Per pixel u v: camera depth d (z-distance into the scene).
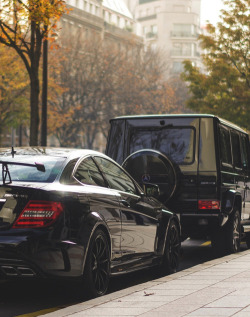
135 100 80.94
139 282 10.30
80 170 8.55
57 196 7.70
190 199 13.22
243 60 38.78
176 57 155.38
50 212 7.59
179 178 13.17
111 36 114.69
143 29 162.12
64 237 7.62
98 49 78.50
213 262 10.97
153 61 87.88
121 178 9.68
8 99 52.38
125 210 9.16
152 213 10.21
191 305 6.56
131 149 13.81
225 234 13.95
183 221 13.23
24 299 8.47
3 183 7.69
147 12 164.88
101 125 78.44
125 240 9.09
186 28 156.12
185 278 8.79
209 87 39.03
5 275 7.57
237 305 6.42
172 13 156.50
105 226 8.39
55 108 71.00
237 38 38.28
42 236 7.49
